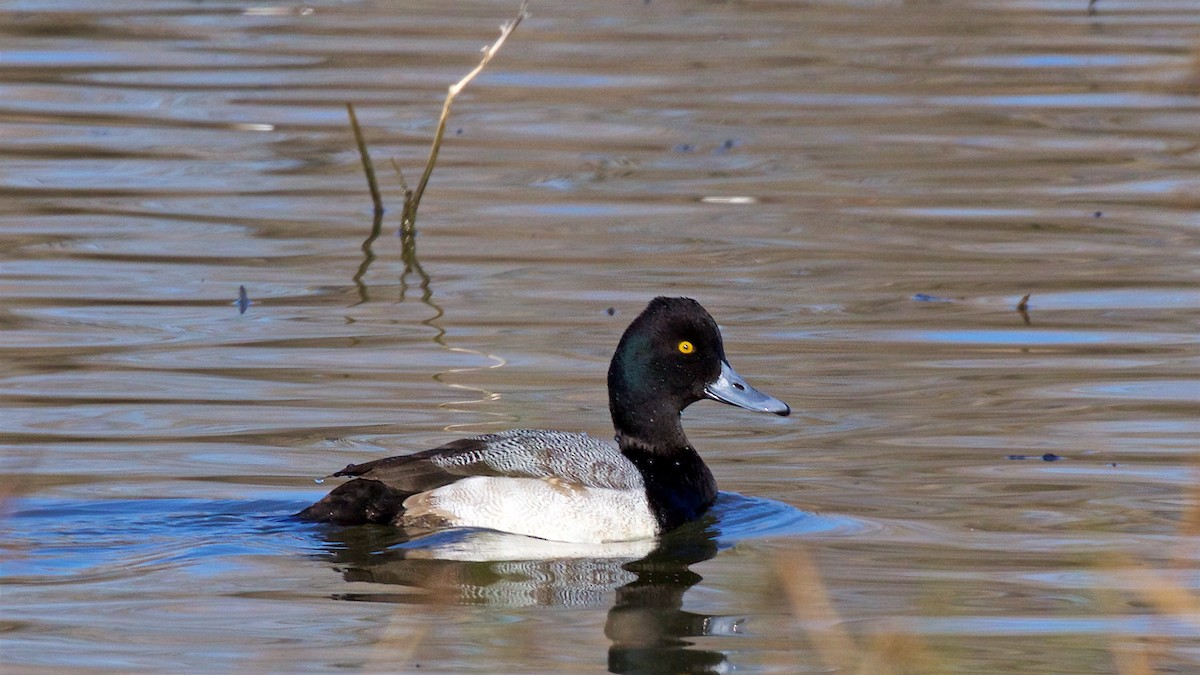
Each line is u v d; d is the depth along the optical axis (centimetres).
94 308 1542
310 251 1752
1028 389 1346
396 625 904
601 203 1928
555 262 1714
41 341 1441
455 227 1842
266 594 944
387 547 1031
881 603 940
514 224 1853
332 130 2212
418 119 2270
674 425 1170
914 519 1086
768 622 921
